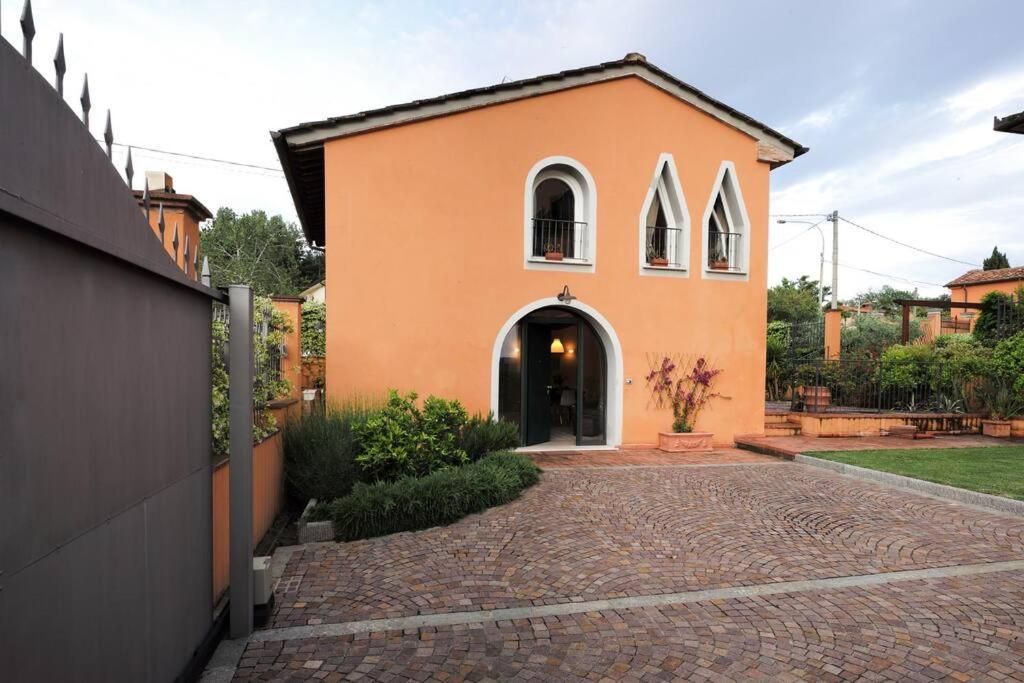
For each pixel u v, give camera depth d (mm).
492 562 4711
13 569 1505
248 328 3438
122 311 2199
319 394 9984
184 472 2879
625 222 10078
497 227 9281
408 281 8805
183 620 2844
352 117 8430
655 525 5727
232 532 3400
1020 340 11680
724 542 5258
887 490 7297
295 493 6539
